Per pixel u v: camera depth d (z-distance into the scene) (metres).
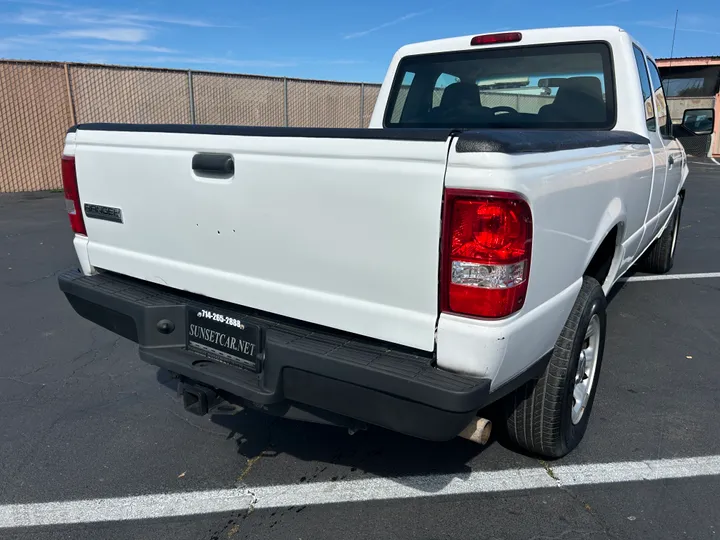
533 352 2.28
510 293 1.95
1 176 12.06
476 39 4.08
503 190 1.83
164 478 2.86
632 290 5.92
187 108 13.41
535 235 2.02
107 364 4.15
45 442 3.15
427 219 1.97
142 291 2.93
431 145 1.92
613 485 2.78
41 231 8.57
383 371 2.04
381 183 2.03
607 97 3.70
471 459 3.00
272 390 2.33
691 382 3.87
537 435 2.77
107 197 2.99
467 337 1.97
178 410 3.52
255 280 2.50
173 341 2.76
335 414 2.40
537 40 3.88
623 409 3.50
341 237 2.18
